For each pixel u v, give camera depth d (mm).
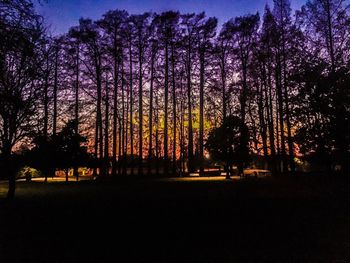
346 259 5879
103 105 41688
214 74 41531
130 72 40875
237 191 17812
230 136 30625
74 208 12367
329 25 22703
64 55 36969
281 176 25469
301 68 15578
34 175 36500
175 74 43281
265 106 35031
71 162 26234
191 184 23641
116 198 15438
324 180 18641
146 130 49031
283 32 31078
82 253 6395
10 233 8156
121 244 6969
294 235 7555
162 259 5965
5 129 15070
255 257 6020
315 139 15352
